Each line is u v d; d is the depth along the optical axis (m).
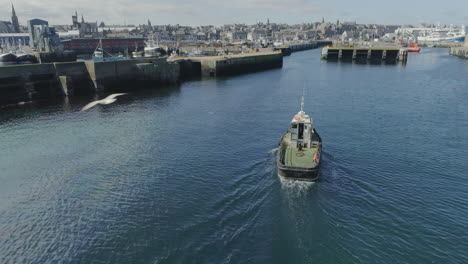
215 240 23.50
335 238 23.55
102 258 22.19
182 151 40.19
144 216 26.70
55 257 22.45
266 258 21.62
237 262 21.33
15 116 56.88
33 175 34.53
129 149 41.16
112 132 47.97
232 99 71.75
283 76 113.31
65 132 48.25
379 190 30.42
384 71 125.69
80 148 41.78
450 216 26.50
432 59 178.25
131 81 84.75
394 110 61.03
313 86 89.94
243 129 49.03
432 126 50.97
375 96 74.69
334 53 187.25
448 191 30.61
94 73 76.00
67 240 24.14
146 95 76.44
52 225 25.97
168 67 91.88
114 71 80.12
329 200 28.31
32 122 53.34
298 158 32.56
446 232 24.47
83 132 48.16
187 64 112.44
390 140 44.34
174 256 22.09
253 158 37.69
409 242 23.30
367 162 36.88
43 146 42.69
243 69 125.31
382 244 23.05
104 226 25.58
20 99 66.75
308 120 34.44
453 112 59.44
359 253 22.12
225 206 27.70
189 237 23.91
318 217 25.88
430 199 29.08
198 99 71.94
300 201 28.08
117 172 34.75
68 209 28.11
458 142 43.75
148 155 39.16
